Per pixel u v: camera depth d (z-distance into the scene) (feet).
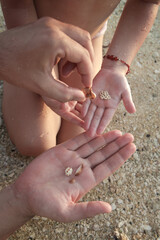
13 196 0.89
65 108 0.99
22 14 1.02
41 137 1.16
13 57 0.71
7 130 1.28
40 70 0.71
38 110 1.14
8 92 1.21
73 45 0.71
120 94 1.04
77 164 0.96
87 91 0.89
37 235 1.06
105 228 1.10
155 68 1.67
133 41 1.12
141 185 1.23
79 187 0.91
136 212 1.16
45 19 0.72
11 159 1.23
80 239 1.07
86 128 0.99
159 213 1.17
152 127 1.42
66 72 0.86
